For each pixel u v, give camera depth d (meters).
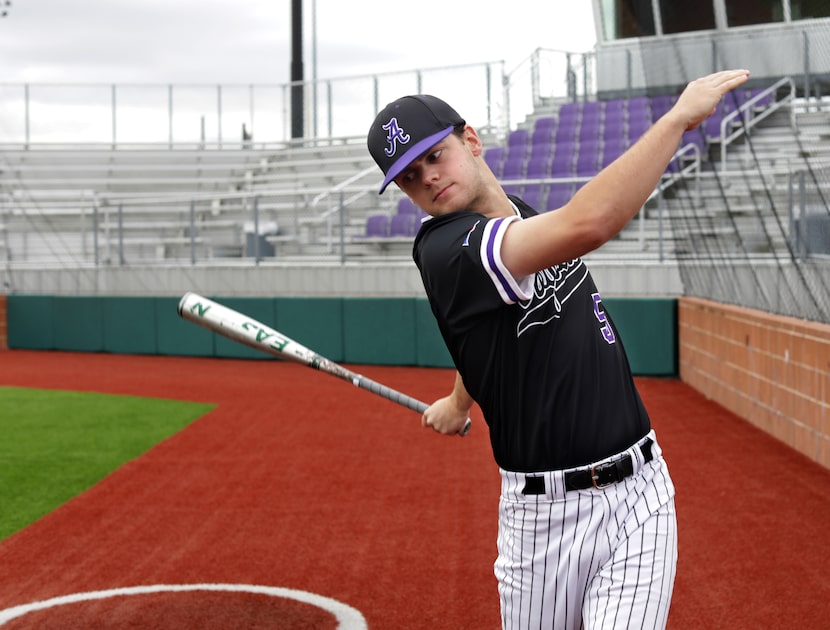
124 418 9.47
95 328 16.70
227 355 15.40
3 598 4.36
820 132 6.71
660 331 11.64
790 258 7.43
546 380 2.08
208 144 23.41
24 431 8.75
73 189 22.16
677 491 6.02
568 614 2.17
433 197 2.10
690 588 4.28
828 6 6.82
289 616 4.05
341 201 15.03
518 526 2.17
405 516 5.59
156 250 18.50
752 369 8.38
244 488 6.41
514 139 18.58
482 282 1.99
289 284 15.05
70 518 5.72
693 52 8.39
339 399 10.55
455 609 4.09
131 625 3.99
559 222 1.84
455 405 2.57
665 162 1.82
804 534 5.03
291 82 23.75
